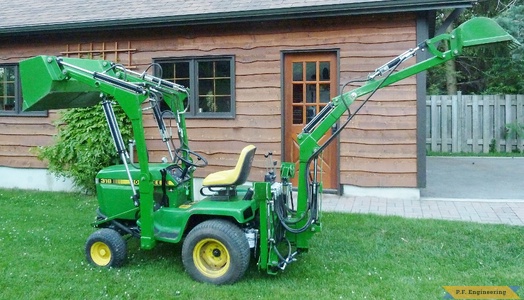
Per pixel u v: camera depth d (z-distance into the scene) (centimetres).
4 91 975
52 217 682
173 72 866
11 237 578
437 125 1395
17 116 955
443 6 686
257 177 814
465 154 1336
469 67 1828
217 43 830
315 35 777
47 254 515
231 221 445
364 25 751
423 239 548
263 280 441
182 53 850
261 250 428
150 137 866
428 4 689
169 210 464
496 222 601
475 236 549
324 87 790
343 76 766
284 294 409
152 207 453
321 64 788
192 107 848
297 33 785
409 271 459
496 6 1702
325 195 777
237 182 448
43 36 927
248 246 433
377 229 586
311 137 438
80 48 908
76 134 790
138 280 443
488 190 809
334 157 785
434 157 1287
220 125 834
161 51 862
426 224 593
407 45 733
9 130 964
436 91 1739
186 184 502
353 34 757
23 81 456
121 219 491
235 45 819
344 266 473
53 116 927
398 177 748
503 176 955
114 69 486
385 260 488
